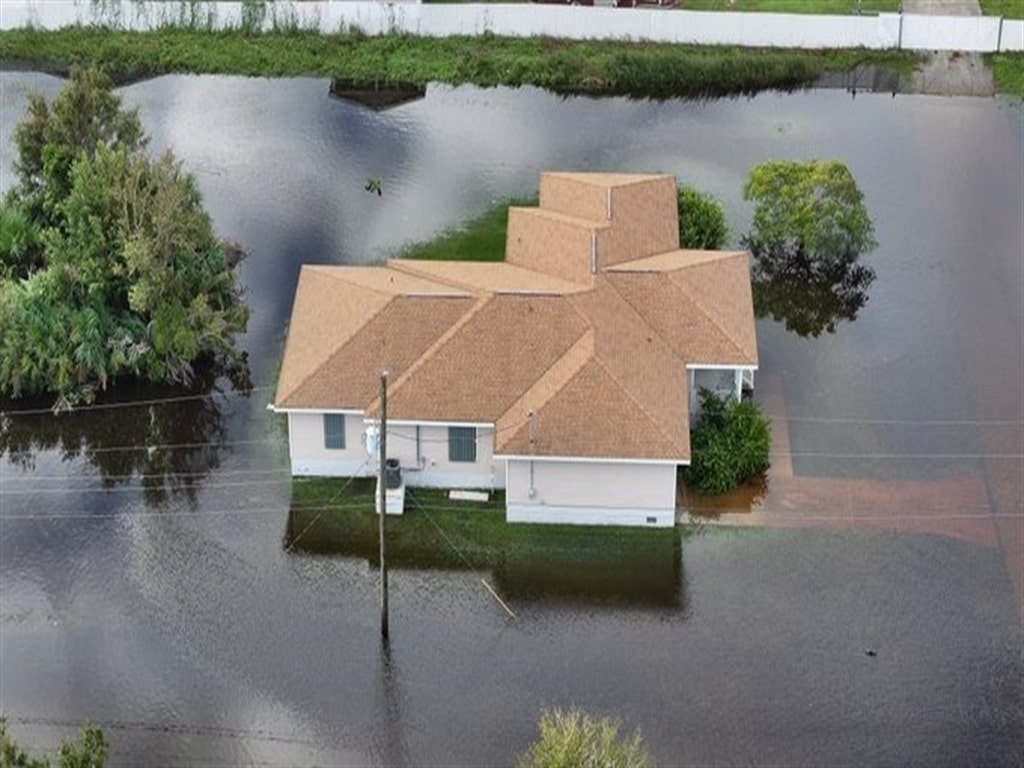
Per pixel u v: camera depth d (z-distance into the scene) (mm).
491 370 43406
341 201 57875
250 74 68000
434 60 68562
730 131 63844
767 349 49938
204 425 46875
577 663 38156
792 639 38844
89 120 52969
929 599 40125
